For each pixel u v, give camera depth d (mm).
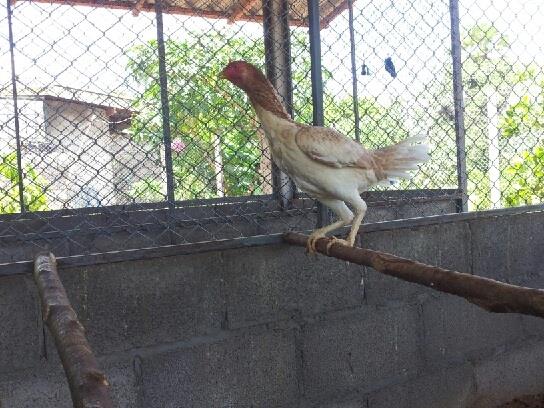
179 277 1881
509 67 3184
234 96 2432
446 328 2537
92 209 2562
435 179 3273
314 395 2160
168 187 2383
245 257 2014
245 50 2623
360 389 2275
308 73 2529
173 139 2459
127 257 1773
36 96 2510
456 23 2863
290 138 1668
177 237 2719
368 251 1471
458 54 2887
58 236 2330
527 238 2848
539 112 3480
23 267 1624
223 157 2473
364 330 2291
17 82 2184
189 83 2461
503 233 2750
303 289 2146
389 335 2361
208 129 2439
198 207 2684
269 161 2619
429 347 2482
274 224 2713
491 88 3256
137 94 2428
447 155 3207
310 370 2150
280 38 2473
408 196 3389
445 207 3512
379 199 3305
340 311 2236
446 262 2537
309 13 2139
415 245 2432
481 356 2660
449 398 2545
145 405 1812
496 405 2717
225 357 1963
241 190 2660
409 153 1844
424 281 1133
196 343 1909
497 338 2721
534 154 3596
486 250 2682
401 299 2406
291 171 1747
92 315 1731
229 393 1971
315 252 1844
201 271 1923
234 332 1985
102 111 2664
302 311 2143
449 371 2543
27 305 1643
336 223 1836
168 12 2633
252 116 2418
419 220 2426
